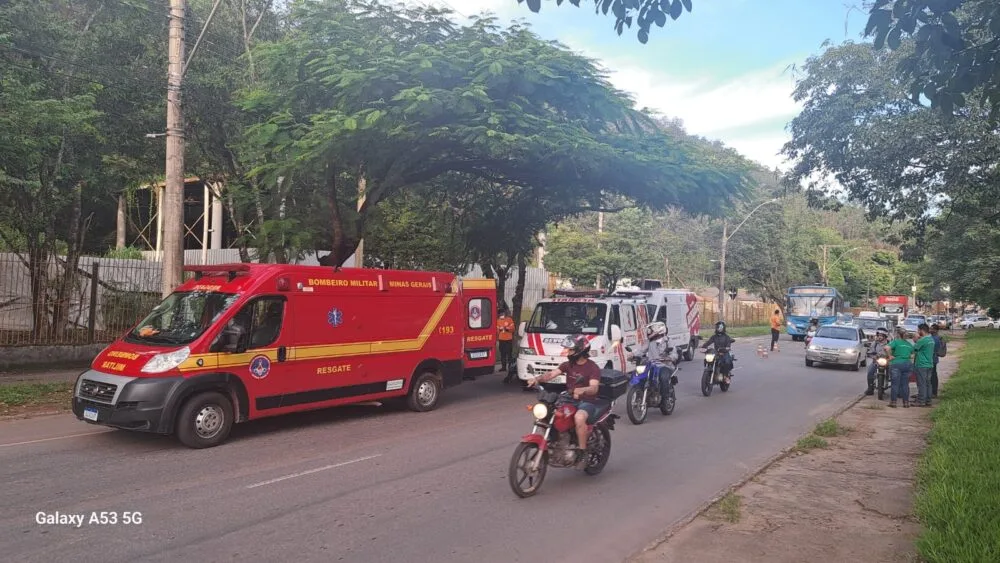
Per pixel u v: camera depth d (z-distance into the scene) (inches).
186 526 216.5
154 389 316.2
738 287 2220.7
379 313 427.8
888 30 220.7
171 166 494.6
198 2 658.2
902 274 3535.9
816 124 611.2
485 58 466.0
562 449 270.7
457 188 763.4
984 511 217.6
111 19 614.9
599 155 483.8
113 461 300.2
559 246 1317.7
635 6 227.6
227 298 356.8
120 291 677.9
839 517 238.1
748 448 365.4
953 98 232.4
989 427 365.7
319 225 611.8
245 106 528.4
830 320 1441.9
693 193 568.4
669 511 249.0
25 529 210.7
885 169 597.0
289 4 699.4
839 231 3973.9
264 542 204.2
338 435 370.3
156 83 602.5
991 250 1374.3
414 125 464.8
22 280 627.2
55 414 410.6
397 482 276.2
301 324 381.1
